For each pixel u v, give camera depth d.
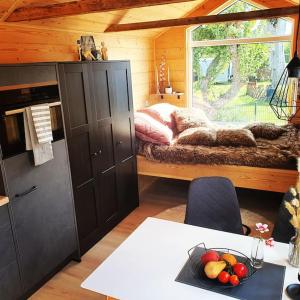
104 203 3.23
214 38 4.77
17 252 2.24
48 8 2.52
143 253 1.66
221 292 1.35
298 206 1.40
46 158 2.34
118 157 3.42
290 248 1.53
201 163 3.58
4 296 2.17
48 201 2.48
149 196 4.21
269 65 4.56
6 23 2.67
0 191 2.12
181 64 4.96
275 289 1.36
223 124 4.96
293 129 4.02
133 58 4.55
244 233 2.32
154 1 2.26
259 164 3.35
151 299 1.33
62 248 2.67
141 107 4.88
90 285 1.43
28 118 2.20
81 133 2.81
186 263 1.56
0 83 2.02
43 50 3.06
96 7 2.41
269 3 4.35
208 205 2.15
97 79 2.98
